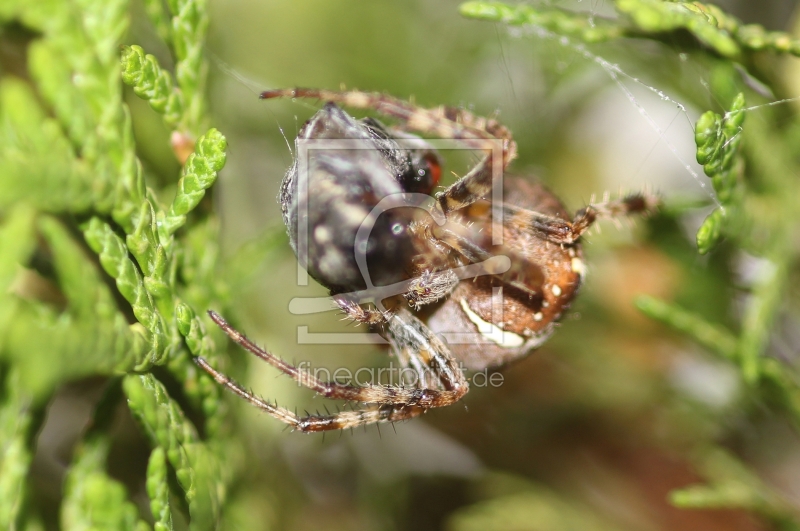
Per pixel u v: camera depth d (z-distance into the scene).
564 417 0.15
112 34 0.12
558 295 0.13
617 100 0.15
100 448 0.12
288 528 0.14
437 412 0.15
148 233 0.12
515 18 0.13
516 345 0.13
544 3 0.13
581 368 0.15
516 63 0.15
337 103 0.12
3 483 0.11
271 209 0.15
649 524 0.14
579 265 0.13
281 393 0.14
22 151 0.11
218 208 0.13
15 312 0.11
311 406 0.15
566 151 0.15
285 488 0.14
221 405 0.13
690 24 0.12
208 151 0.12
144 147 0.13
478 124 0.13
